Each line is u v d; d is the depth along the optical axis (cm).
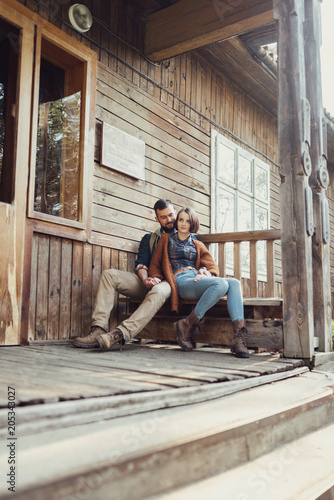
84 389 152
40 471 87
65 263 375
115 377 189
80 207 389
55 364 228
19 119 342
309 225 325
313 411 204
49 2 376
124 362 250
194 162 562
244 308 354
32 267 346
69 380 173
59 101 408
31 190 346
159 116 504
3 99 350
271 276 388
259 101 723
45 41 373
